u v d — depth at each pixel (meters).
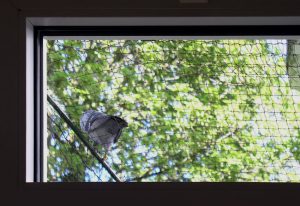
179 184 2.12
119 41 2.57
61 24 2.35
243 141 2.46
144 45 2.56
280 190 2.11
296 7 2.23
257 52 2.53
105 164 2.47
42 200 2.13
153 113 2.51
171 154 2.46
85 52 2.57
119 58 2.56
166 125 2.50
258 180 2.40
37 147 2.29
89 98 2.54
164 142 2.48
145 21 2.32
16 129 2.17
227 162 2.44
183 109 2.51
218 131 2.48
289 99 2.48
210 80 2.52
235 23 2.35
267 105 2.48
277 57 2.51
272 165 2.42
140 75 2.55
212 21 2.31
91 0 2.25
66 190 2.13
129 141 2.49
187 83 2.53
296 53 2.50
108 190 2.13
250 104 2.49
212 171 2.43
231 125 2.48
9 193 2.13
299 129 2.45
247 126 2.47
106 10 2.25
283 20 2.30
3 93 2.19
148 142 2.48
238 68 2.52
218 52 2.54
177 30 2.41
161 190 2.12
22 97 2.19
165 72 2.54
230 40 2.54
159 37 2.44
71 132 2.51
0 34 2.23
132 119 2.51
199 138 2.47
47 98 2.50
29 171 2.20
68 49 2.56
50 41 2.55
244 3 2.23
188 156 2.46
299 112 2.46
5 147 2.16
